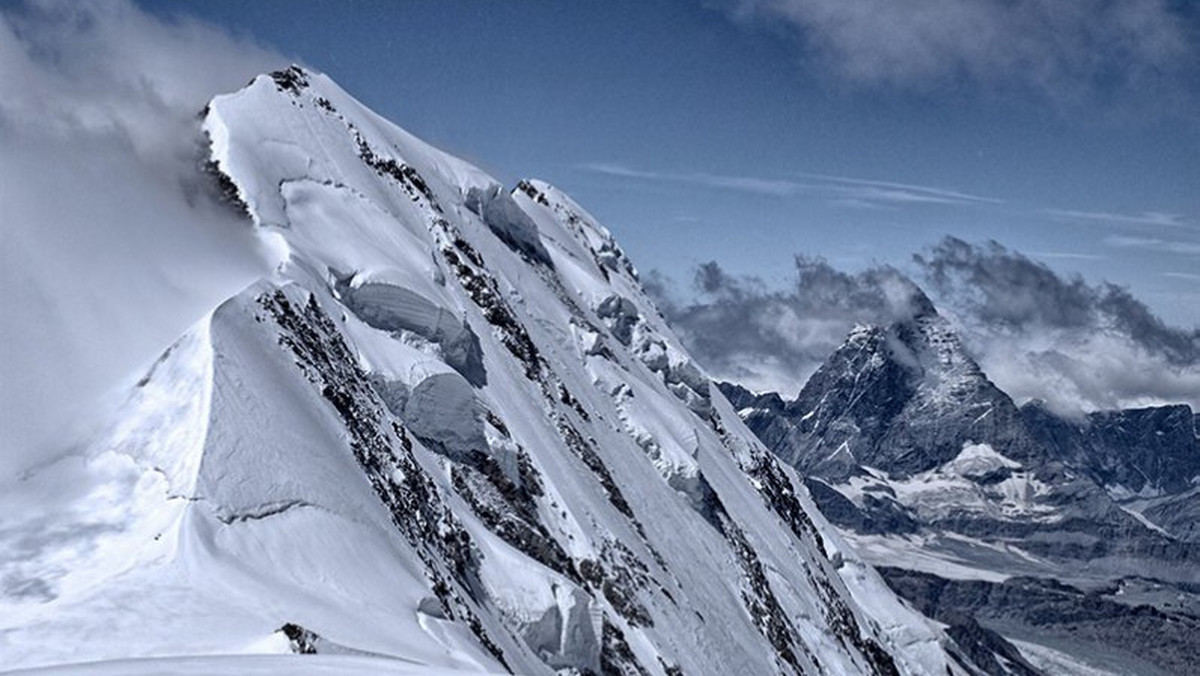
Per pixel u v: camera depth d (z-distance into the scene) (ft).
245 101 293.64
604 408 385.91
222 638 117.60
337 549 148.46
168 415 157.58
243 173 264.93
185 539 133.80
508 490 255.70
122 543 136.46
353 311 258.57
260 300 198.80
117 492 146.20
